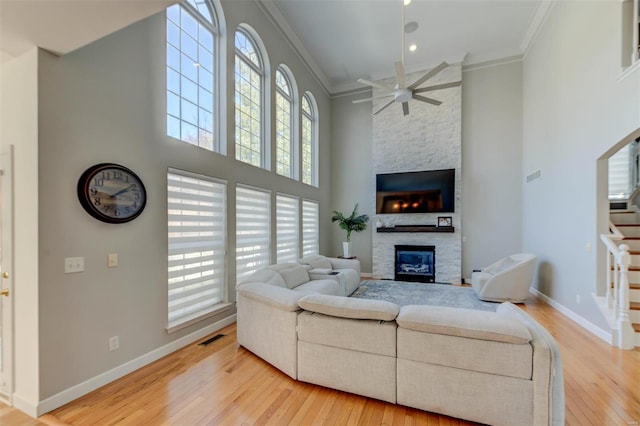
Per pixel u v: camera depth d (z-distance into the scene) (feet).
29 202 6.68
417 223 22.06
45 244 6.68
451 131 21.29
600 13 11.02
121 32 8.44
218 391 7.38
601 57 10.94
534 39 17.79
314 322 7.46
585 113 12.03
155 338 9.23
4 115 7.06
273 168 16.44
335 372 7.22
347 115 25.00
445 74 21.30
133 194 8.57
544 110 16.24
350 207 24.77
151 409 6.69
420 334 6.42
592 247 11.53
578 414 6.44
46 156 6.74
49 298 6.73
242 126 14.56
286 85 19.07
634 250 11.55
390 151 22.95
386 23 17.28
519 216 20.12
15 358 6.86
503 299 15.70
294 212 19.12
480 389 5.94
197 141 11.63
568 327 11.91
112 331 8.02
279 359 8.18
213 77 12.59
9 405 6.88
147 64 9.21
